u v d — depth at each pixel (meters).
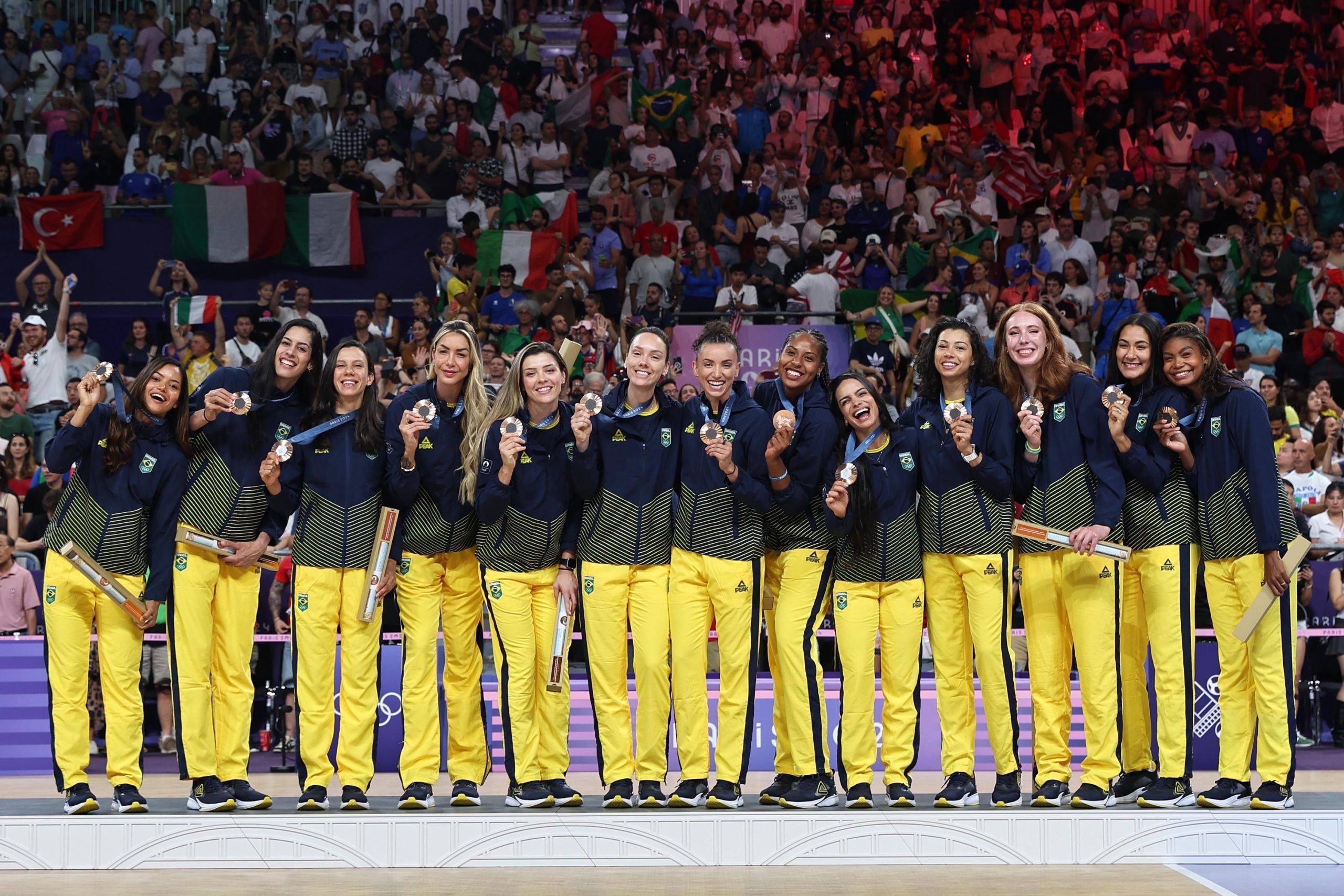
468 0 19.23
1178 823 5.79
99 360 14.69
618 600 6.12
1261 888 5.20
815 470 6.04
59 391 13.09
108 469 6.01
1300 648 9.88
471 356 6.16
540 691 6.21
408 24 18.56
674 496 6.22
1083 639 6.06
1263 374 13.97
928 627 6.20
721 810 5.92
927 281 15.20
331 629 6.10
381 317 14.27
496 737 8.83
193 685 6.04
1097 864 5.76
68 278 13.16
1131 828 5.79
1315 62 19.61
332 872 5.64
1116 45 19.30
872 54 18.83
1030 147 16.92
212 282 15.91
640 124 17.20
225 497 6.09
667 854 5.78
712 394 6.11
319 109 17.38
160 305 15.29
